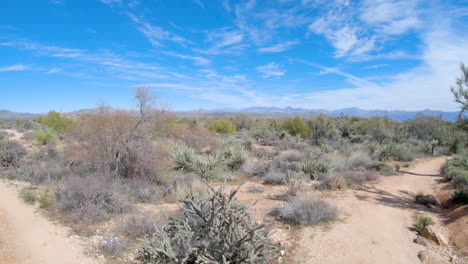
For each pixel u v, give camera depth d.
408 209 8.00
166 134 16.61
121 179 10.29
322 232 6.32
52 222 6.69
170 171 12.25
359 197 9.21
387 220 7.09
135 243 5.72
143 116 11.93
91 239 5.84
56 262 4.88
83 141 11.35
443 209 7.98
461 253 5.14
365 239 5.96
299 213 6.89
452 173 10.59
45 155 14.58
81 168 11.23
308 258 5.19
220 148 17.98
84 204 7.27
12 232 6.05
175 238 4.30
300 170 12.45
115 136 11.08
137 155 10.64
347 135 32.78
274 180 11.34
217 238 4.04
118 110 11.68
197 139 18.28
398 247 5.59
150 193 8.99
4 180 10.61
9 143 14.20
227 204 4.24
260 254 4.11
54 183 9.99
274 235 5.97
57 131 24.81
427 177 12.55
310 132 30.20
